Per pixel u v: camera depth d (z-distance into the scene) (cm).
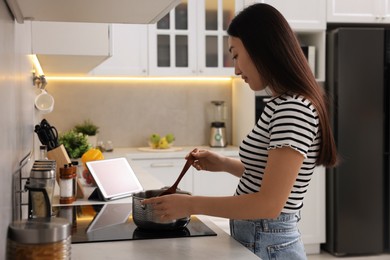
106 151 443
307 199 433
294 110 138
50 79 461
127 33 436
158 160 428
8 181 127
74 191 209
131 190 221
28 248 96
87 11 153
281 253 151
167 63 445
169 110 484
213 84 491
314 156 147
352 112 426
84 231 155
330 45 434
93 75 434
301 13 430
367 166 430
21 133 171
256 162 152
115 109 475
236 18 152
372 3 442
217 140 471
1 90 117
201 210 140
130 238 147
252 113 438
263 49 145
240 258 128
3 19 125
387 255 438
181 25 445
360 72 426
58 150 212
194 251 134
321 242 438
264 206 135
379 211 432
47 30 220
